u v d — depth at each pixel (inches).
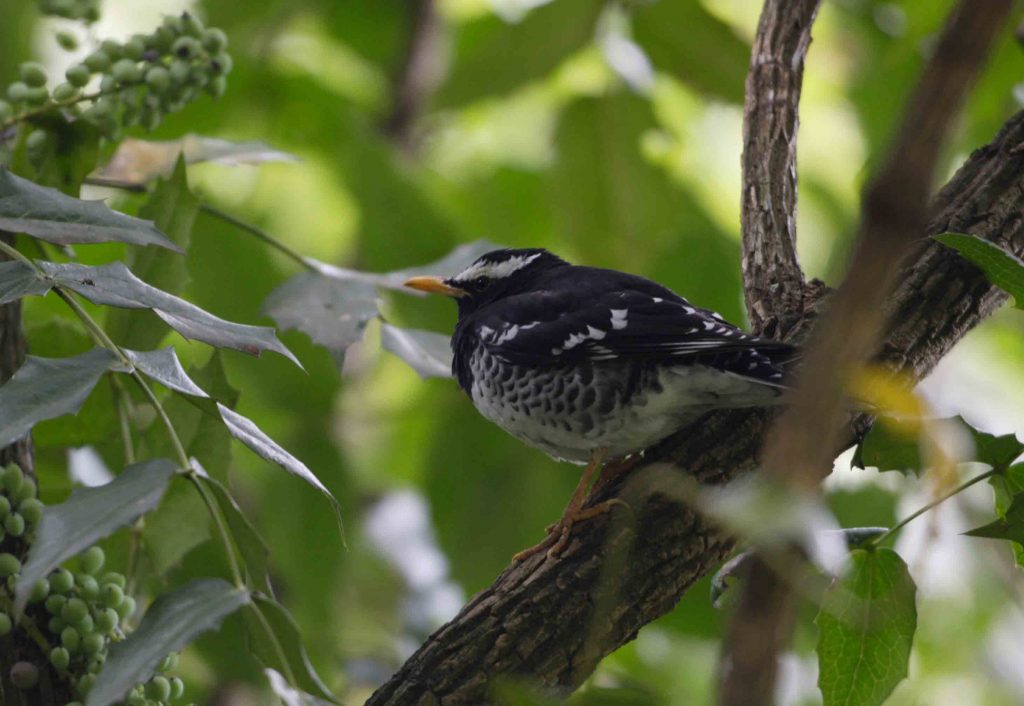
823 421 101.3
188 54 312.5
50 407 211.2
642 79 506.9
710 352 321.7
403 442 547.8
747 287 342.0
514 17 563.8
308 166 576.7
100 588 260.7
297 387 481.7
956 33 95.2
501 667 277.4
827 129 591.5
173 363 229.3
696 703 495.2
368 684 531.5
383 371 568.4
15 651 257.3
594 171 506.9
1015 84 445.7
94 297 233.3
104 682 190.4
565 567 288.8
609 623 281.9
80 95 314.0
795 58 355.6
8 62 512.7
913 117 95.8
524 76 494.0
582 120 505.4
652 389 340.2
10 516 254.8
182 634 195.3
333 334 351.3
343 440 522.3
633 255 506.9
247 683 383.9
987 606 541.0
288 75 565.6
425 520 565.9
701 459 312.3
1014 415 617.0
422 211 513.7
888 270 97.5
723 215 596.4
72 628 255.0
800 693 462.6
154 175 363.9
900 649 249.6
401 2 625.0
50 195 252.1
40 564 190.5
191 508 306.8
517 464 475.2
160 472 208.5
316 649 472.7
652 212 507.5
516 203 594.9
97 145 314.7
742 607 107.0
